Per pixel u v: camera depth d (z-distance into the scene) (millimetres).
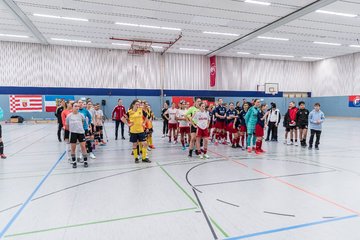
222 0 11812
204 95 24125
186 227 3021
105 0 11867
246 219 3232
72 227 3023
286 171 5602
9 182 4820
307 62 27516
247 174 5355
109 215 3354
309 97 27641
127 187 4508
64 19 14508
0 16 14008
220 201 3840
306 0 11789
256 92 25625
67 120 5957
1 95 19484
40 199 3936
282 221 3176
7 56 19438
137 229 2977
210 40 18984
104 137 11758
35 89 20125
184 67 23484
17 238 2779
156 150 8406
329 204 3715
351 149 8438
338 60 24547
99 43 19875
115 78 21797
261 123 7797
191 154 7348
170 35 17750
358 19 14203
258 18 14281
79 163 6461
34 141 10430
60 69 20547
